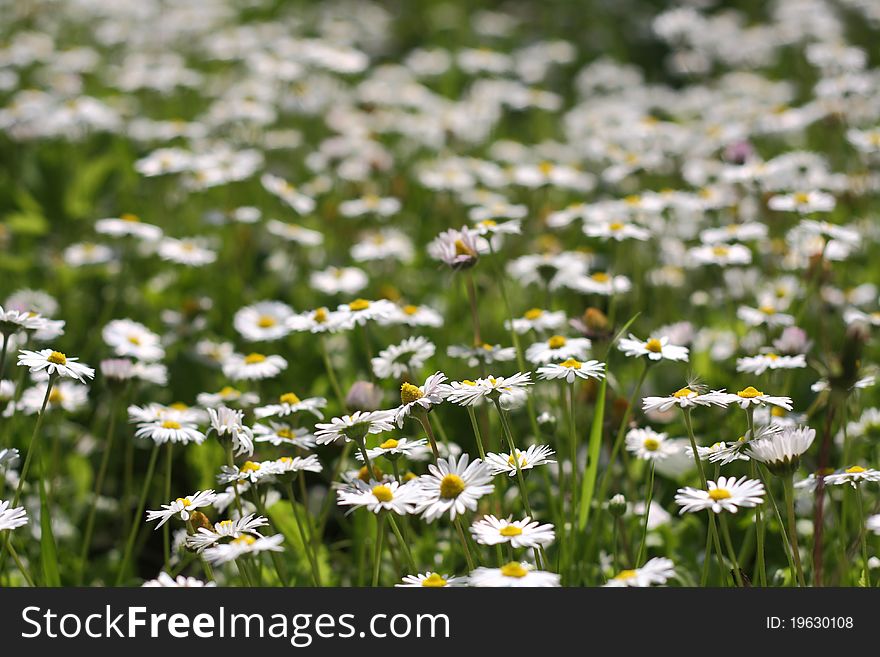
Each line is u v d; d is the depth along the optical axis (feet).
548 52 36.68
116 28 36.04
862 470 10.16
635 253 18.61
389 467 12.90
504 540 8.96
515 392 10.67
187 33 36.76
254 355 14.76
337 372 17.38
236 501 10.49
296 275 21.66
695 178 22.65
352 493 9.37
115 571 13.37
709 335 17.20
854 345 10.94
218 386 16.62
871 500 12.96
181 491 15.74
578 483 13.70
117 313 20.18
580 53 40.75
